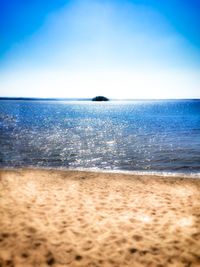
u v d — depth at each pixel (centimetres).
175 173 1350
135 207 759
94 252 510
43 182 1044
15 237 553
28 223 621
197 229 614
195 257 502
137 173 1345
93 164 1614
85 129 3756
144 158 1773
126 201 816
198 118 5897
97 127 4062
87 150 2094
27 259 480
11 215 667
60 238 557
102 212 711
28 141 2512
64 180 1090
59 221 641
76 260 483
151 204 791
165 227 622
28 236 560
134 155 1880
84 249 520
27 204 757
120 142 2511
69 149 2131
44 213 689
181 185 1042
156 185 1036
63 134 3148
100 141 2586
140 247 531
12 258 481
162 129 3641
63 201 797
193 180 1134
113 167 1530
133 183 1063
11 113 7906
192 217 687
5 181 1038
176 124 4416
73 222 638
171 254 510
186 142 2447
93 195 876
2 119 5391
